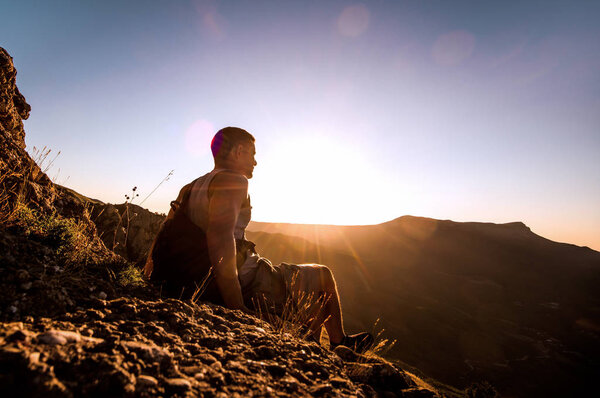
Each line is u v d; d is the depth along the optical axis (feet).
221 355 4.61
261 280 8.10
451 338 291.99
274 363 4.81
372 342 8.32
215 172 7.75
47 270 5.73
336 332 8.64
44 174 11.35
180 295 6.98
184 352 4.41
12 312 4.10
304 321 8.25
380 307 339.36
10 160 9.42
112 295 6.03
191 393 3.42
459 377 234.79
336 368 5.62
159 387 3.38
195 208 7.50
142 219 22.06
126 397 3.08
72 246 7.34
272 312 8.05
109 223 20.11
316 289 8.87
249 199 8.29
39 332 3.78
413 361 251.39
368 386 5.36
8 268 5.05
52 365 3.15
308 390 4.23
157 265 7.66
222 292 7.06
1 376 2.72
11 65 12.88
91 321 4.54
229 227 7.06
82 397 2.94
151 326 4.79
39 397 2.70
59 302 4.77
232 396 3.59
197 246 7.23
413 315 326.44
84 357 3.40
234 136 8.25
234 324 6.17
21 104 14.05
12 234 6.28
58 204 10.76
